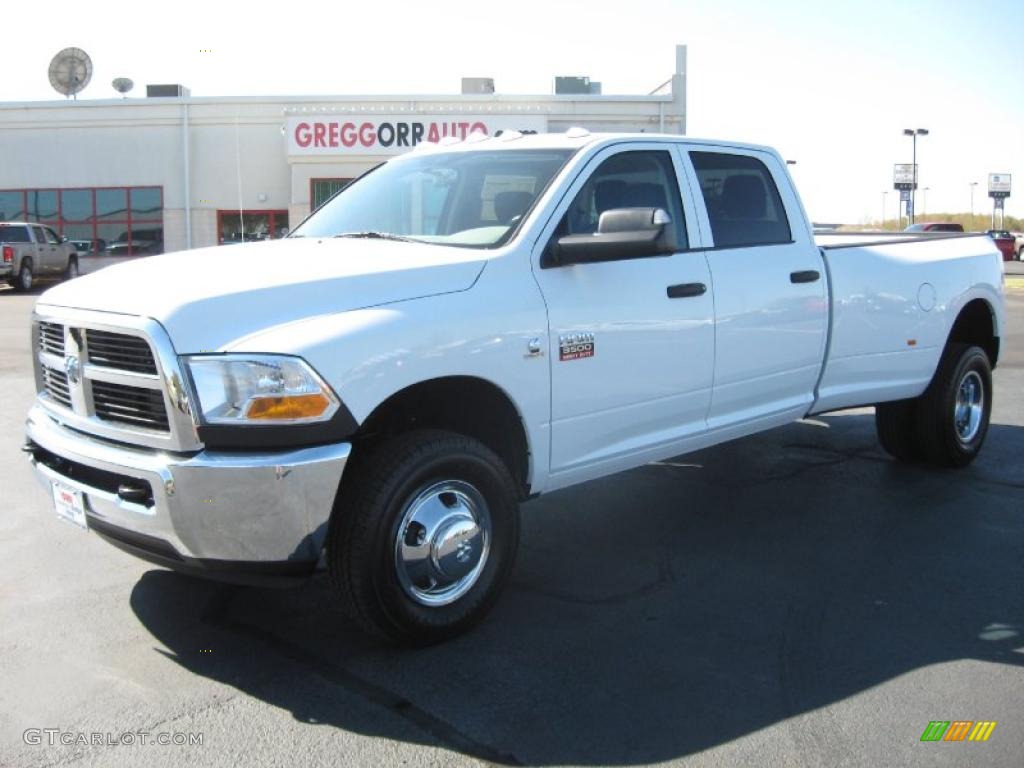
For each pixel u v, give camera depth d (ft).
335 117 97.50
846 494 20.89
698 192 17.10
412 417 13.78
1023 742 10.80
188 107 102.01
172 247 104.12
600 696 11.84
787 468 23.15
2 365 39.70
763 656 12.97
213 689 12.00
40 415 14.20
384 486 12.21
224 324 11.61
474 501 13.35
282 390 11.41
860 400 20.25
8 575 15.84
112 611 14.38
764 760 10.42
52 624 13.92
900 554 17.08
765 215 18.39
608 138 15.97
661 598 15.05
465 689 12.01
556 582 15.75
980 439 23.39
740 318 17.13
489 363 13.32
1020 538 17.95
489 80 103.81
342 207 17.49
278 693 11.90
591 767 10.30
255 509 11.39
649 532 18.38
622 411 15.38
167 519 11.53
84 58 107.55
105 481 12.56
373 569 12.21
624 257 14.23
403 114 97.14
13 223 88.43
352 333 11.95
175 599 14.85
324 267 12.91
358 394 11.90
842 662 12.80
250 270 12.79
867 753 10.56
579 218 15.14
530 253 14.21
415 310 12.67
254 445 11.43
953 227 93.81
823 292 18.85
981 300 23.21
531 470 14.35
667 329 15.81
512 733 10.98
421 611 12.82
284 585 12.04
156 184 103.50
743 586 15.56
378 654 13.00
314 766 10.29
